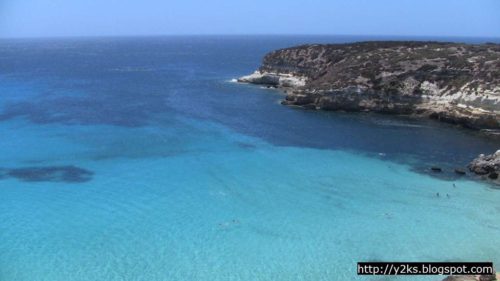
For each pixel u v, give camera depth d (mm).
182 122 76125
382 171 51562
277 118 80375
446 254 33125
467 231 36656
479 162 51156
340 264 31938
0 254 32844
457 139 66062
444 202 42656
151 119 78375
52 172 50625
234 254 33250
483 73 77812
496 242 34781
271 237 35875
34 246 34062
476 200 43000
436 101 81188
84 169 51750
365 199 43469
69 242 34719
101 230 36750
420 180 48594
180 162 54406
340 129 72250
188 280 29953
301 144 63062
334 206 41844
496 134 67750
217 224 38000
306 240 35406
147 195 44094
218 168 52250
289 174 50375
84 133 67812
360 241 35188
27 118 77812
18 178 48625
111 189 45625
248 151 59250
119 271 30906
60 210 40469
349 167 52969
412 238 35594
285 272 30953
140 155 57125
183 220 38688
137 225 37688
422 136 67750
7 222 37969
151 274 30594
